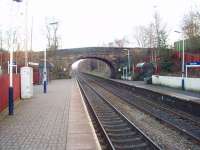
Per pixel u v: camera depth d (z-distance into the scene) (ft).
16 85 91.09
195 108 78.23
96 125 63.46
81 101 92.17
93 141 41.34
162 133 56.29
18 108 75.46
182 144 47.65
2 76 68.44
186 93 116.26
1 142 41.14
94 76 360.07
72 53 296.51
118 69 304.71
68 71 297.53
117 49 305.12
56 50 290.76
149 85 173.37
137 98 124.16
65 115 64.23
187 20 233.55
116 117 75.77
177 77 148.66
